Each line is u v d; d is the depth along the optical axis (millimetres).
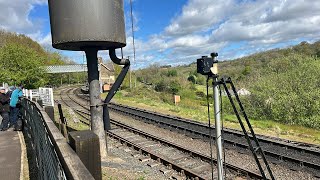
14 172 6840
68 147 2811
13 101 12703
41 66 41719
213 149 11938
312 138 14352
